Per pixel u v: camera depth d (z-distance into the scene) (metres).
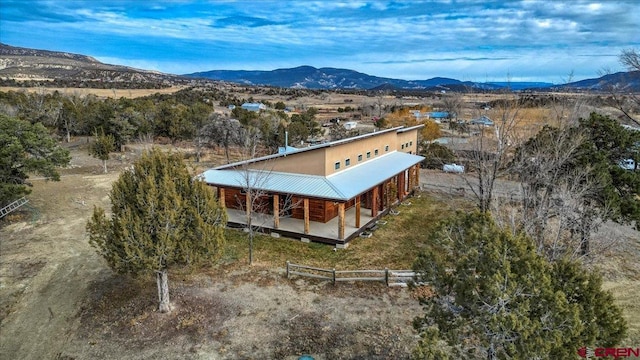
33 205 26.30
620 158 19.38
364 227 22.50
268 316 14.05
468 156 26.72
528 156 19.83
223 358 11.95
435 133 48.97
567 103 24.94
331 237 20.61
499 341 7.87
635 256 19.09
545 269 8.45
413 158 30.16
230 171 24.12
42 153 25.44
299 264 18.27
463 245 9.13
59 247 20.09
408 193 29.58
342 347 12.43
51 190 29.98
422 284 10.12
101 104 51.16
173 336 12.97
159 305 14.27
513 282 7.88
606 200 16.84
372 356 12.03
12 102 55.91
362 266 18.19
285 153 22.75
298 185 21.33
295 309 14.48
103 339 12.91
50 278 16.97
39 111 52.41
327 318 13.92
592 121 19.45
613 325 8.05
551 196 17.02
